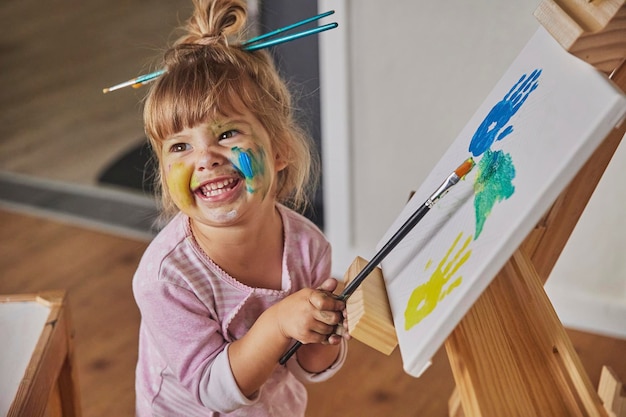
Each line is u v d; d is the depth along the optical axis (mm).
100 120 2967
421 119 1779
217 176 905
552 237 946
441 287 689
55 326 1100
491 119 857
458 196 798
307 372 1064
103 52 3574
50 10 4145
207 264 976
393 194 1892
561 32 718
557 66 754
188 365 946
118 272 2121
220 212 913
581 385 766
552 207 919
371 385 1691
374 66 1766
